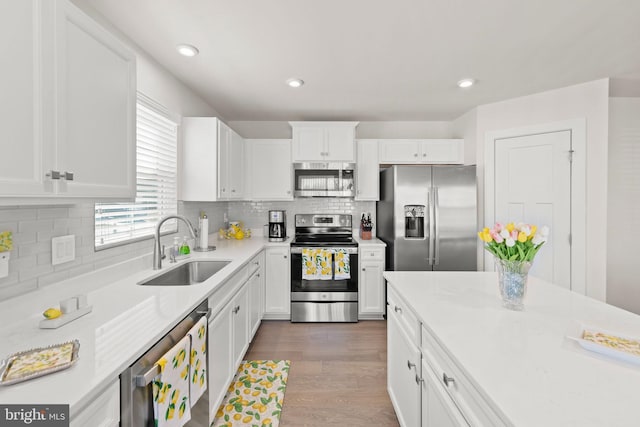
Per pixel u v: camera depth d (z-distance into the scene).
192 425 1.43
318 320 3.22
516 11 1.66
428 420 1.20
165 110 2.31
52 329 1.07
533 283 1.71
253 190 3.52
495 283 1.68
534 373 0.80
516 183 3.08
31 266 1.24
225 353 1.83
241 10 1.64
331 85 2.70
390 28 1.82
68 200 1.07
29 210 1.23
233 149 3.04
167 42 1.96
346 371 2.28
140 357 0.96
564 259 2.84
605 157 2.62
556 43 2.00
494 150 3.20
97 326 1.09
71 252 1.42
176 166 2.51
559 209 2.85
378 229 3.77
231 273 1.88
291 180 3.51
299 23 1.77
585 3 1.59
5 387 0.73
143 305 1.31
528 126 2.98
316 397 1.98
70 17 1.04
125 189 1.35
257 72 2.42
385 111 3.46
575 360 0.86
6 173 0.84
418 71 2.42
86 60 1.12
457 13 1.67
